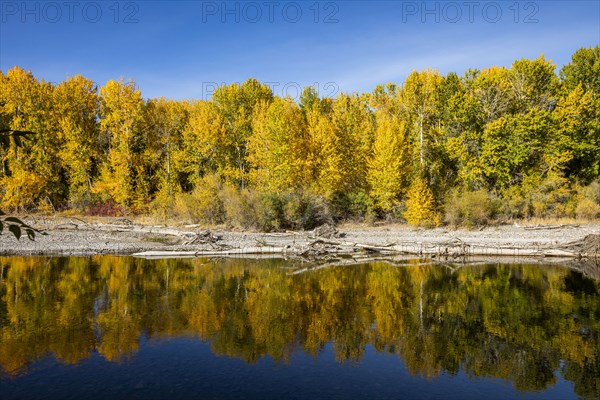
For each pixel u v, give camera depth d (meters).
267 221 33.25
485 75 37.47
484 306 14.04
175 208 37.47
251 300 14.79
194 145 41.97
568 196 33.75
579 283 17.38
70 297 14.84
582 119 35.50
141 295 15.27
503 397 7.81
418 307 13.95
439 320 12.54
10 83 41.75
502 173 34.50
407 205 33.56
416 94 38.09
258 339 10.89
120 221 37.34
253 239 29.53
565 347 10.40
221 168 41.41
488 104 36.69
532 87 37.31
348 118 43.31
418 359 9.67
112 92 40.50
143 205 40.66
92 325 11.87
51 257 23.05
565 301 14.62
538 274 19.23
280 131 35.41
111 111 43.19
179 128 47.12
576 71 40.84
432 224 32.88
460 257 24.34
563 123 34.69
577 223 31.38
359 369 9.06
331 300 14.88
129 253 24.73
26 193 38.59
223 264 21.97
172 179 41.97
